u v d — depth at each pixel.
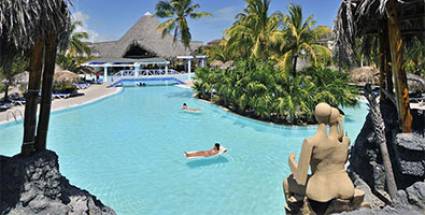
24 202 4.54
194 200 8.00
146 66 54.19
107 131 15.58
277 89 16.30
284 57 22.83
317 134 4.97
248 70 19.61
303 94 15.65
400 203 4.53
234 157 11.44
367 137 6.98
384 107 7.20
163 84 40.03
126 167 10.49
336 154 4.98
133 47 52.47
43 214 4.61
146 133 15.20
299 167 4.97
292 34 23.45
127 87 36.88
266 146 12.88
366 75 22.70
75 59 43.69
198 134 15.01
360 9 5.98
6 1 3.98
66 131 15.50
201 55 51.81
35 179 4.75
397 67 6.07
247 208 7.52
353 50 6.89
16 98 21.56
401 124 6.19
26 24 4.20
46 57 5.16
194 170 10.13
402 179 6.09
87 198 5.78
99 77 42.12
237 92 18.80
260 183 9.02
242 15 31.61
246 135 14.73
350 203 5.00
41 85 5.23
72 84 29.30
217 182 9.15
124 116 19.58
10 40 4.36
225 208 7.54
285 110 15.66
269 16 28.83
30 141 5.04
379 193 6.41
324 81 17.09
